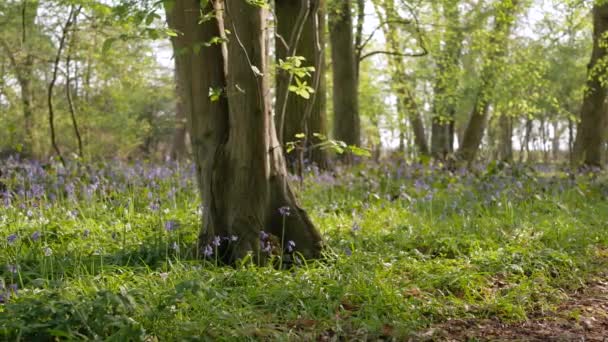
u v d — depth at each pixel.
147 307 4.57
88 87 24.36
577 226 9.41
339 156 17.23
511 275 6.69
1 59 17.92
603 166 20.28
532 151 50.41
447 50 24.92
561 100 34.78
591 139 20.16
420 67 29.53
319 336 4.82
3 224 8.23
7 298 4.82
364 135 45.31
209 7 6.49
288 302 5.30
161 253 6.75
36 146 22.81
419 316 5.34
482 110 23.97
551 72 30.20
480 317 5.52
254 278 5.70
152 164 14.61
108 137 33.00
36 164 12.21
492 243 7.92
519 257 7.14
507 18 19.27
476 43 22.88
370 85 37.38
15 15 16.94
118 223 8.56
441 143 31.42
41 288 5.56
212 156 6.61
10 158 12.83
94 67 19.62
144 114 41.59
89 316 4.39
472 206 10.45
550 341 4.95
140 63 21.14
